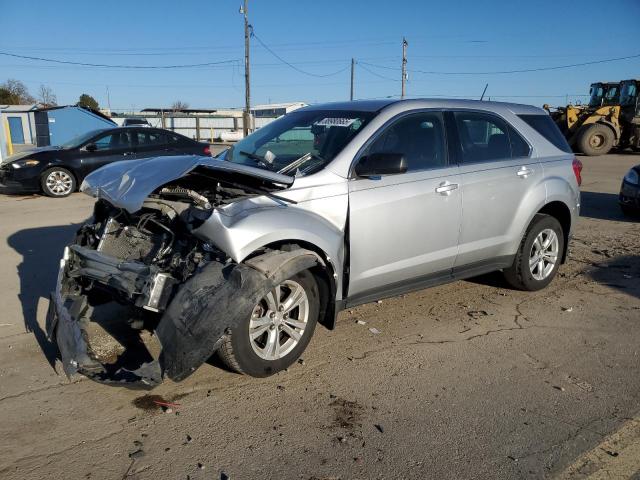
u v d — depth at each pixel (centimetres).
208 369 397
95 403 351
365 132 430
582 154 2486
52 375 386
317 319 405
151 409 346
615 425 334
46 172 1188
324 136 447
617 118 2402
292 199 386
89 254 390
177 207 375
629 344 450
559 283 606
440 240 466
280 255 362
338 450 307
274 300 374
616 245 784
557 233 575
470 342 450
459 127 491
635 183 952
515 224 526
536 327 483
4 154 1872
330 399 360
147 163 403
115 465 292
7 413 338
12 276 605
